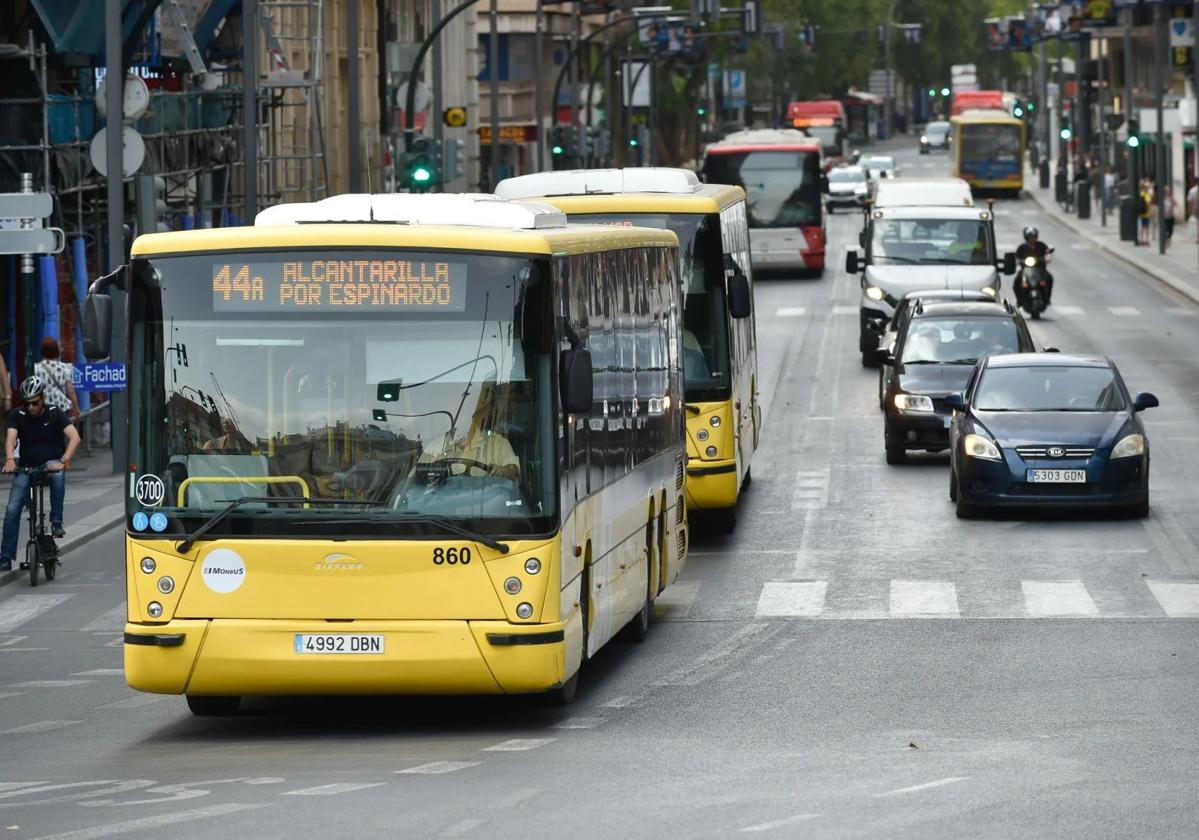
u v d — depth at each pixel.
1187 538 64.00
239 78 121.69
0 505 73.62
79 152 85.69
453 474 37.56
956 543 63.66
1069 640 48.50
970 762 33.75
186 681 37.56
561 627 37.94
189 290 37.88
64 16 85.56
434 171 115.69
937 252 125.12
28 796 31.88
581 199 63.12
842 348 129.25
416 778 32.56
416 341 37.75
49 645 51.56
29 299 80.12
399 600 37.31
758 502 73.12
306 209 41.03
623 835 27.06
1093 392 69.75
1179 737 36.38
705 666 45.53
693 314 63.25
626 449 45.66
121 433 82.81
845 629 50.34
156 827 28.11
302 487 37.53
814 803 29.56
